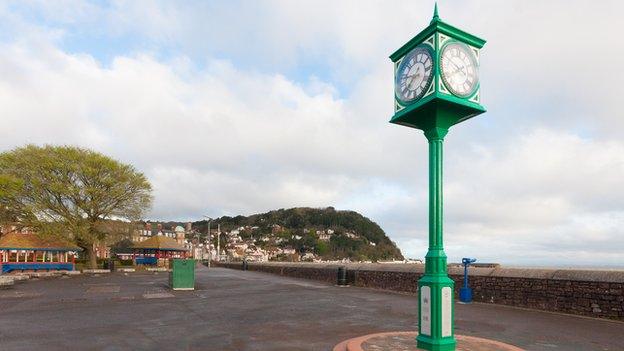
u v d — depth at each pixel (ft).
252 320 36.76
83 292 63.16
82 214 139.33
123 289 68.54
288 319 37.32
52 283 83.51
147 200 150.51
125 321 36.17
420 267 60.59
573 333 30.58
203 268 189.26
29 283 83.61
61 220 134.72
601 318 36.58
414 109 25.95
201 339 28.63
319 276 89.92
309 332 31.19
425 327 24.48
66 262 136.05
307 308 44.65
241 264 169.68
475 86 26.05
